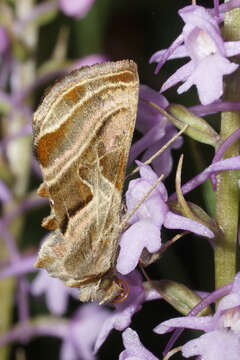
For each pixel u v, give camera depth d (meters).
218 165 0.11
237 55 0.11
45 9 0.17
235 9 0.11
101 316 0.17
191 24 0.11
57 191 0.10
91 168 0.10
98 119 0.10
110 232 0.10
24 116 0.17
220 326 0.11
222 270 0.11
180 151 0.18
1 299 0.17
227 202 0.11
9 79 0.20
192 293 0.11
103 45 0.21
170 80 0.11
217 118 0.16
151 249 0.11
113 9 0.20
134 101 0.10
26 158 0.17
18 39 0.17
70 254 0.10
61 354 0.17
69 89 0.10
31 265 0.16
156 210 0.11
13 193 0.17
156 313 0.19
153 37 0.21
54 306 0.17
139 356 0.11
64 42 0.17
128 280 0.11
